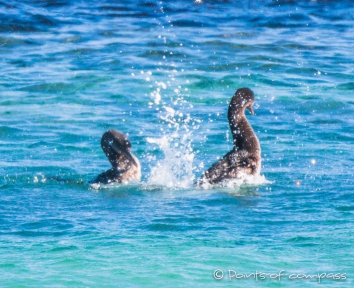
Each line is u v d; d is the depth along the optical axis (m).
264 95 74.50
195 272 31.25
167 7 136.00
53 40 106.69
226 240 35.56
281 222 38.72
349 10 133.62
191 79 81.94
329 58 94.19
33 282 29.94
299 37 109.56
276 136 60.19
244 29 116.31
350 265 31.94
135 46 100.69
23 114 67.94
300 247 34.44
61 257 33.06
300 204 42.28
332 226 37.81
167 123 65.00
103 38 107.94
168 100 73.44
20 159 54.09
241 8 136.50
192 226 38.19
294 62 91.25
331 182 47.31
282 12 131.12
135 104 72.12
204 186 46.94
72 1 140.00
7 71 87.00
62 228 38.16
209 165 52.75
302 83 80.25
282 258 32.88
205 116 67.25
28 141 59.34
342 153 55.09
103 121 65.50
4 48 101.50
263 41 105.56
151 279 30.28
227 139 59.62
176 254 33.38
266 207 41.78
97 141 59.41
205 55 95.19
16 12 126.19
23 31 113.75
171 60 92.38
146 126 63.94
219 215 40.28
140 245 34.88
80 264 32.06
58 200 44.25
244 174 47.41
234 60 92.19
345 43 105.50
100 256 33.25
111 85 79.31
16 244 35.28
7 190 46.41
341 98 72.88
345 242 35.00
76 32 112.50
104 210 41.84
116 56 94.56
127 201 43.91
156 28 116.56
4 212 41.44
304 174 49.34
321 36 111.12
